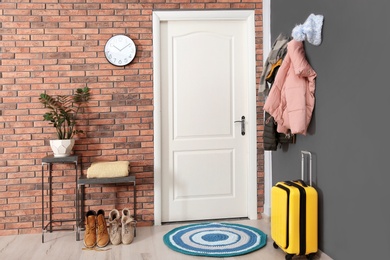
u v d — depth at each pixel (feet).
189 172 13.79
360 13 8.22
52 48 12.85
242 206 13.99
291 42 10.54
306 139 10.81
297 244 9.73
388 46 7.38
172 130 13.69
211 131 13.85
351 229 8.71
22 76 12.74
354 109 8.52
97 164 12.30
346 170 8.87
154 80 13.32
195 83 13.75
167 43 13.60
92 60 13.05
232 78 13.88
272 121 11.86
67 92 12.96
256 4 13.75
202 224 13.24
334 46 9.24
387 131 7.45
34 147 12.82
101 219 11.69
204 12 13.51
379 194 7.73
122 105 13.24
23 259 10.52
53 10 12.84
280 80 10.85
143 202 13.39
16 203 12.76
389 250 7.47
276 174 13.01
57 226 13.01
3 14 12.61
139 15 13.23
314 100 10.28
